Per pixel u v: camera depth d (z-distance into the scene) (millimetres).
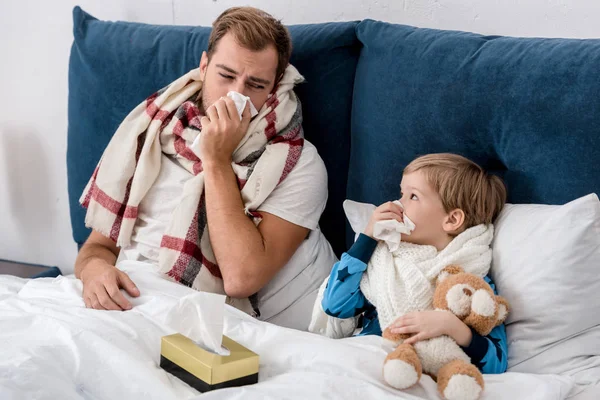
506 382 1125
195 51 1825
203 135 1546
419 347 1159
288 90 1682
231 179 1567
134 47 1902
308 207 1587
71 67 1997
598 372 1176
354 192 1661
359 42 1716
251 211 1567
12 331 1207
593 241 1227
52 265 2422
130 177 1707
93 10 2211
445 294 1200
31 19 2268
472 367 1089
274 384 1092
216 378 1095
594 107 1322
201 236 1572
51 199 2367
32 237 2436
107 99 1916
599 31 1568
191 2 2070
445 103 1495
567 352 1217
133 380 1098
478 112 1459
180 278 1540
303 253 1592
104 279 1428
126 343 1208
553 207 1305
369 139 1618
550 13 1614
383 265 1312
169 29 1908
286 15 1948
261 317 1595
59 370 1097
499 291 1302
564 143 1351
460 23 1721
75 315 1290
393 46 1599
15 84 2348
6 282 1581
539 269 1252
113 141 1729
